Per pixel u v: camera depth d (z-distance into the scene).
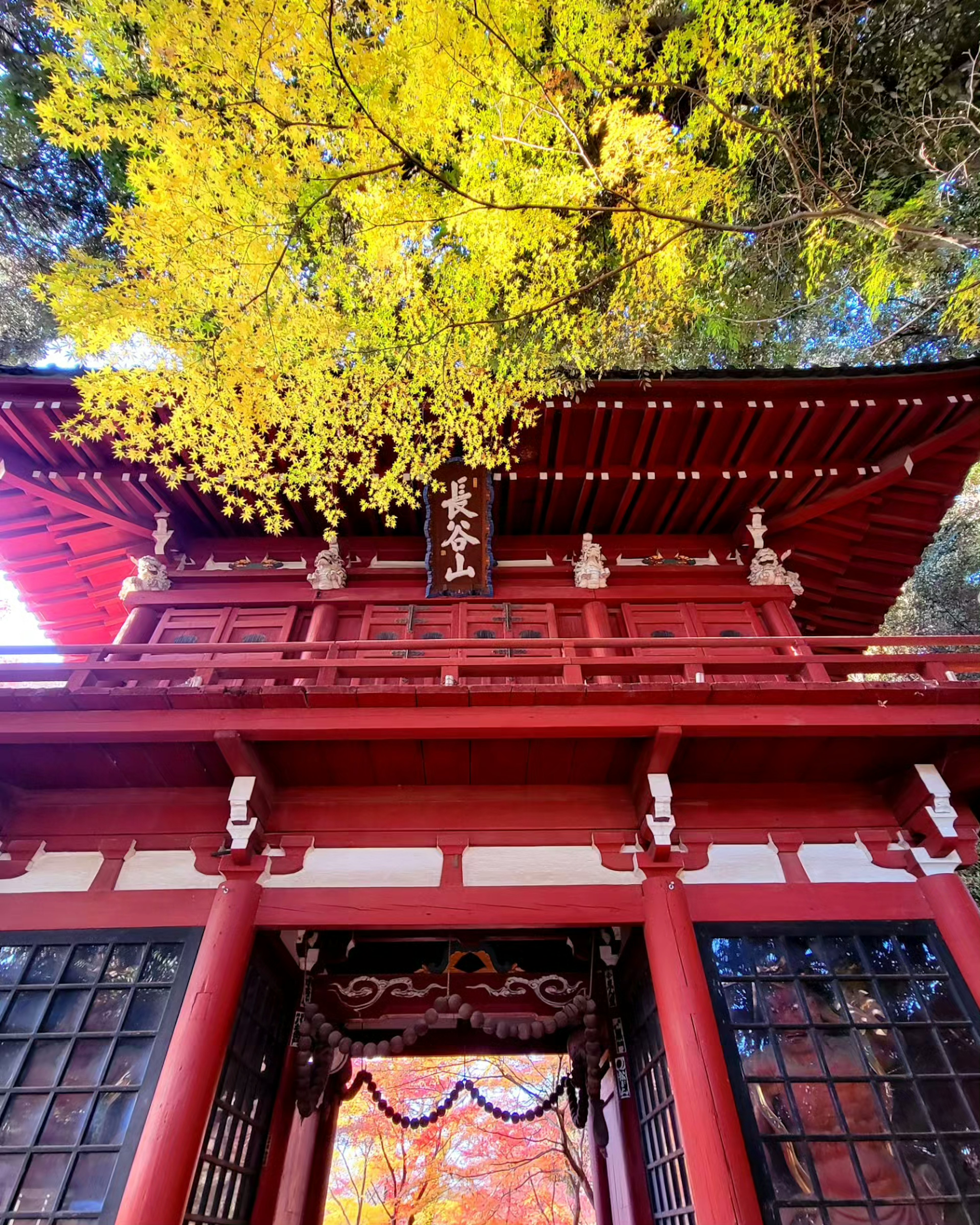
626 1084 8.28
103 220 14.82
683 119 11.57
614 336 11.01
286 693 6.99
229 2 6.48
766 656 10.33
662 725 7.07
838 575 12.45
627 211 7.83
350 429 10.05
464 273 8.55
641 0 9.34
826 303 13.58
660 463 10.97
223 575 11.53
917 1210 5.69
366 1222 19.72
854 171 11.30
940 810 7.42
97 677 7.62
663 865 7.25
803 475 10.98
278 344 8.06
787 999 6.71
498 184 7.88
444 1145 18.06
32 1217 5.54
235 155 7.04
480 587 10.91
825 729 7.18
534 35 7.68
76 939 6.96
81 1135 5.89
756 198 11.75
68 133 6.86
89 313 7.15
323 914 7.03
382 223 7.73
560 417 10.32
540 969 9.29
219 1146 6.47
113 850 7.44
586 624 10.95
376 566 11.79
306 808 7.73
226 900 6.98
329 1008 8.97
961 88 10.82
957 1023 6.59
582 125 8.62
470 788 7.91
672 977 6.50
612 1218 9.05
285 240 7.63
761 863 7.53
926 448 10.48
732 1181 5.45
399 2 7.14
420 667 7.81
